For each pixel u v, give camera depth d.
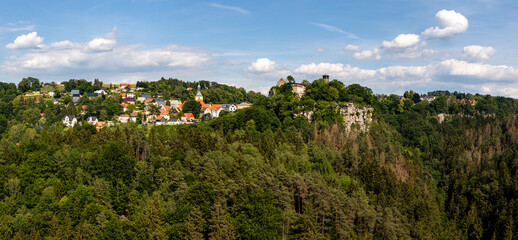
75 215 118.12
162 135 188.50
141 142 165.62
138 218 111.88
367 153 194.12
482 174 199.12
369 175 162.62
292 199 125.94
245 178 127.62
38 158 138.62
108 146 144.50
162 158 145.00
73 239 106.44
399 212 137.50
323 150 186.12
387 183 158.00
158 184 136.00
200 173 139.12
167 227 110.69
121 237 107.62
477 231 165.62
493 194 184.12
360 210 123.44
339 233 113.81
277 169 136.25
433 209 162.12
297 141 194.75
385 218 125.12
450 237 155.38
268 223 108.56
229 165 142.25
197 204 116.75
